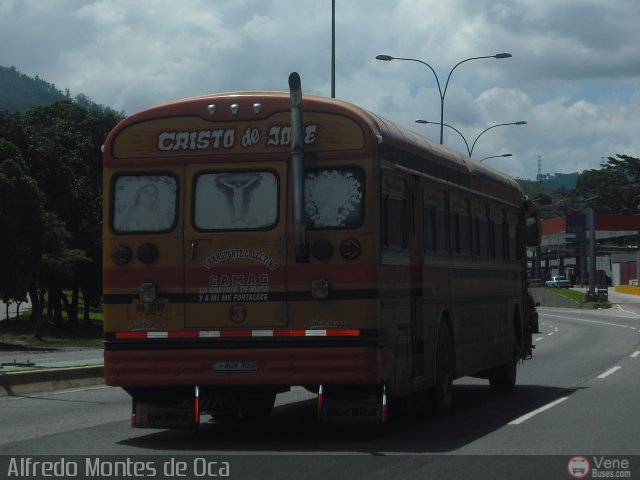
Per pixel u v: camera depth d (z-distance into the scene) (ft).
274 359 43.42
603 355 111.45
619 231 422.82
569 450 41.91
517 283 73.97
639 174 625.00
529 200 77.61
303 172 42.39
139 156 45.34
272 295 43.65
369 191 43.32
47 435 48.19
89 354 142.10
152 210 45.01
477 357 61.00
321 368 43.09
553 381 78.33
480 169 63.21
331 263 43.29
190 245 44.39
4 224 172.65
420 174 50.19
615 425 50.21
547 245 456.04
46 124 236.84
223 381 43.68
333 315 43.19
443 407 53.62
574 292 363.56
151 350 44.37
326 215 43.52
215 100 44.88
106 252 45.16
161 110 45.29
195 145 44.86
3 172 174.40
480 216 62.95
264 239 43.88
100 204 228.63
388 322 44.78
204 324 44.09
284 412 58.75
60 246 198.70
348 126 43.70
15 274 174.09
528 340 77.61
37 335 194.08
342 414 44.09
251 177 44.29
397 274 46.34
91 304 249.34
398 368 46.09
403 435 47.42
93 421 54.54
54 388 76.95
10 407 62.64
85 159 231.50
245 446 43.88
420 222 50.01
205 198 44.60
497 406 60.64
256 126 44.47
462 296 57.88
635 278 469.98
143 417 45.62
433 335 51.90
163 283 44.55
